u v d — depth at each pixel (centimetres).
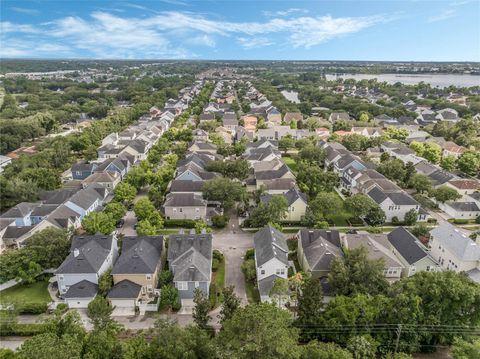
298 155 13812
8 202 9744
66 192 9788
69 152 14250
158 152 14225
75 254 6381
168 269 6962
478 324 4988
